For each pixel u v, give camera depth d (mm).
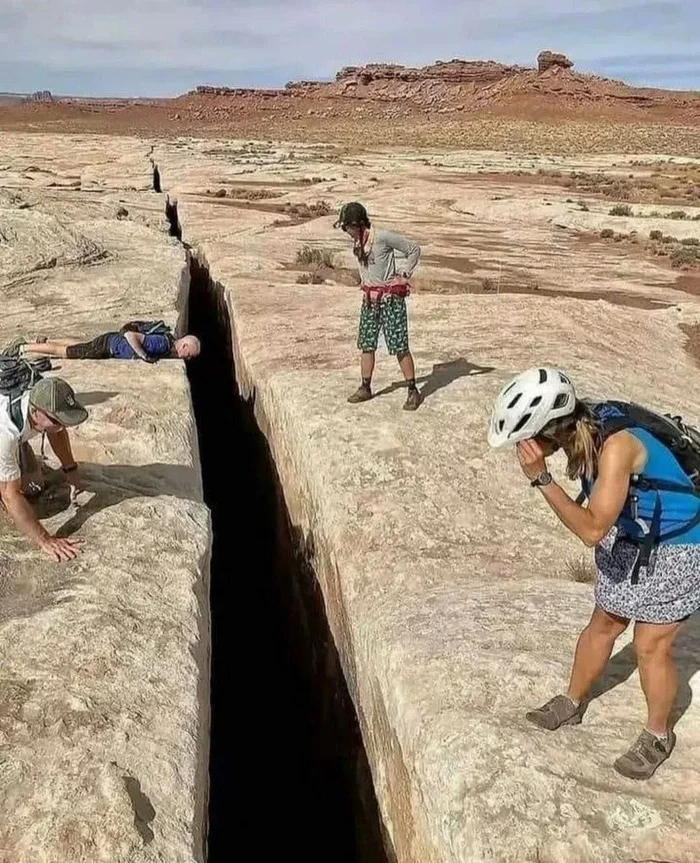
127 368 10398
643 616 3904
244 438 13469
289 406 10328
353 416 9758
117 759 4562
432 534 7625
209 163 53250
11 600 5734
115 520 6723
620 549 3852
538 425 3504
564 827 4074
